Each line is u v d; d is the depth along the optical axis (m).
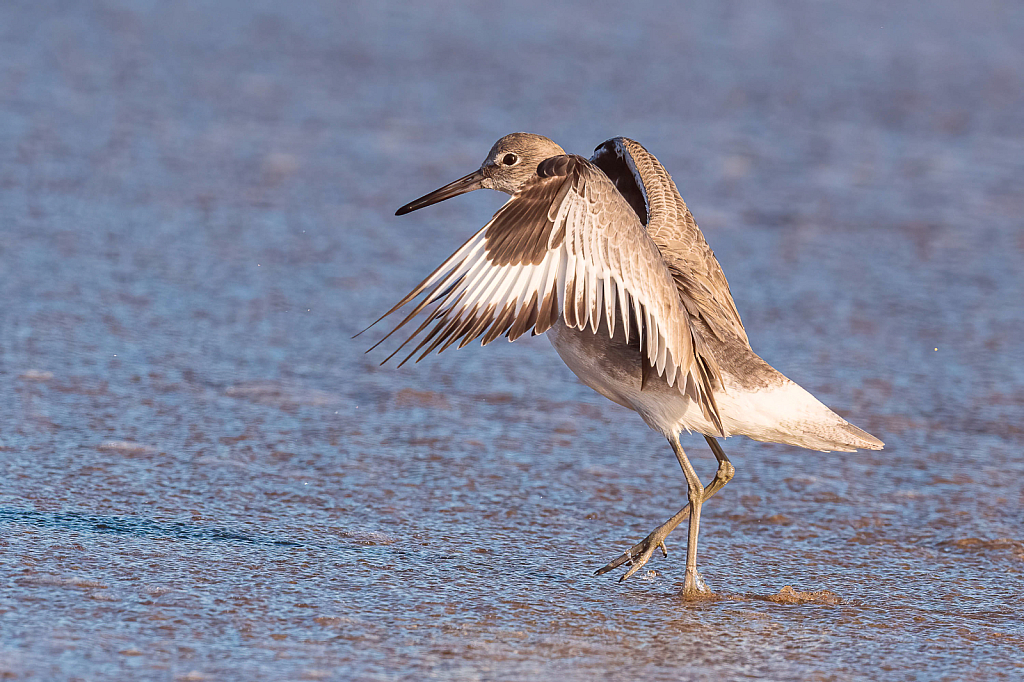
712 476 10.80
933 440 11.79
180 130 23.30
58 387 11.70
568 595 8.28
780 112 28.00
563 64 31.88
